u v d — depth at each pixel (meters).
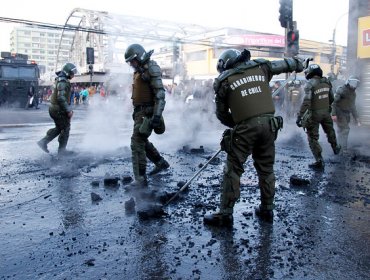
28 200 4.33
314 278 2.52
